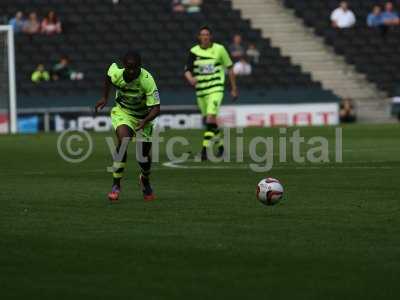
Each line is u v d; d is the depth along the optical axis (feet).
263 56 347.56
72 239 90.27
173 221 100.83
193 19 357.20
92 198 120.88
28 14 348.18
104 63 338.34
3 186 135.64
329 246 86.07
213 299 67.00
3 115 286.05
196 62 189.57
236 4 364.38
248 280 73.00
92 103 304.09
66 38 342.23
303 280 72.95
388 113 338.13
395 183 134.92
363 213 105.60
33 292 69.31
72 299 67.15
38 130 300.40
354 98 336.70
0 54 283.18
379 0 377.50
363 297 67.56
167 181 140.46
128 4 358.64
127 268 77.46
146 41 348.18
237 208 110.11
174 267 77.71
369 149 199.62
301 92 320.50
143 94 116.26
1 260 80.69
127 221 101.04
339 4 371.97
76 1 355.56
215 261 79.92
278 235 91.71
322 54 354.95
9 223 100.01
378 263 78.84
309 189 128.36
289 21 361.10
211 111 184.55
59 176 150.20
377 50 358.64
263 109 314.76
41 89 322.34
